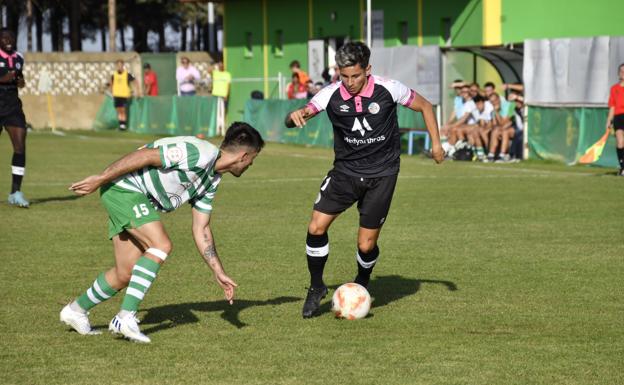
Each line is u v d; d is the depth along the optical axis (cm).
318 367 1075
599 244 1902
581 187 2884
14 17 10494
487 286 1520
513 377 1038
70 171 3506
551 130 3728
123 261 1183
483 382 1020
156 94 6381
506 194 2725
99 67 6931
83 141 5184
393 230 2091
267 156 4134
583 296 1443
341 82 1288
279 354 1129
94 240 1986
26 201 2528
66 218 2316
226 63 7119
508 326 1263
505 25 4722
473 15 4844
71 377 1043
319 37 6006
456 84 4041
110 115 6412
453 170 3469
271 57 6544
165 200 1159
